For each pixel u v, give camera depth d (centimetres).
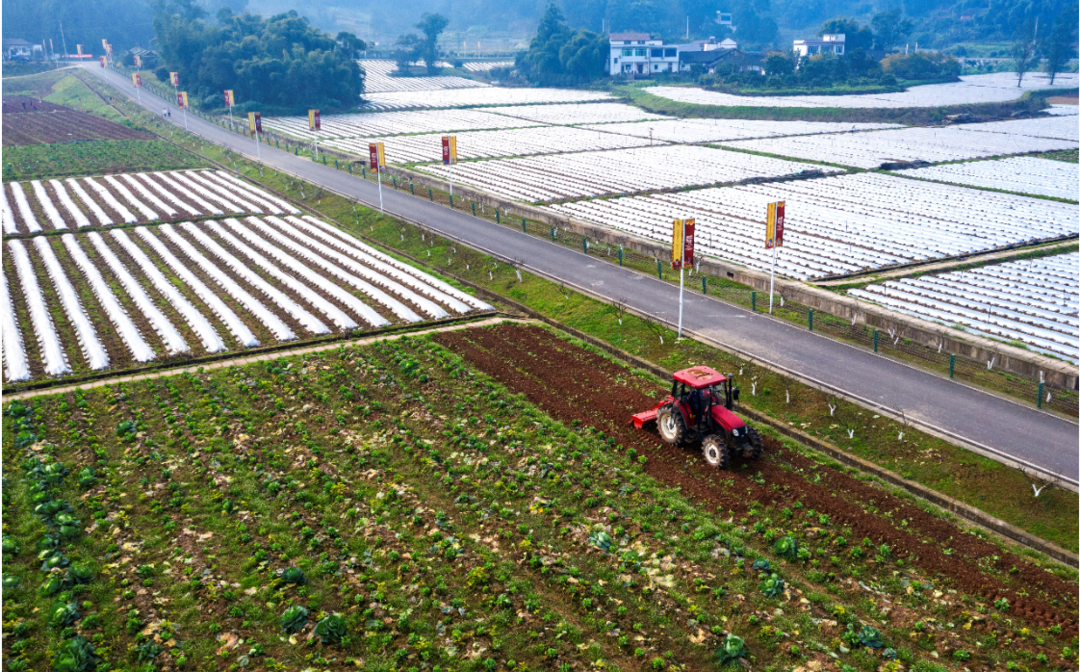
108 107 12600
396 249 5256
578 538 2062
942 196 6378
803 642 1703
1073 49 17812
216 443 2586
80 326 3684
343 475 2409
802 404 2873
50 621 1764
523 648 1691
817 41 17362
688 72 16400
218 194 6912
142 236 5447
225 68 12719
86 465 2459
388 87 17000
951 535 2084
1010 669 1625
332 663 1652
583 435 2645
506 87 17775
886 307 3700
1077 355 3106
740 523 2147
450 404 2902
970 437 2553
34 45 19738
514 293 4275
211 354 3431
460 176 7344
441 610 1795
